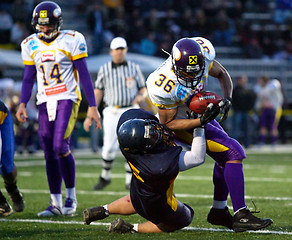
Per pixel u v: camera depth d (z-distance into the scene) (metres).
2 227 16.53
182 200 22.41
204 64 14.02
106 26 67.69
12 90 46.38
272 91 55.91
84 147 57.81
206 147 15.06
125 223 15.33
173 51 13.94
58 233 15.48
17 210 18.98
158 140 14.02
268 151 53.25
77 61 18.88
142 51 66.06
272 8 81.38
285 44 76.19
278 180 29.56
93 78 51.34
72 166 19.08
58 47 18.75
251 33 73.94
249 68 68.31
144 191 14.27
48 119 18.97
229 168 14.90
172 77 14.13
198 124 14.05
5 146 17.39
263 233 15.22
